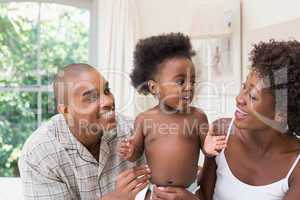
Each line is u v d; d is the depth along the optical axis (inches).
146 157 48.6
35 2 105.5
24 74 106.0
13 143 107.1
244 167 42.7
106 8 96.7
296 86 39.1
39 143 46.6
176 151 46.3
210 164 46.6
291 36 64.9
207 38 83.5
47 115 103.7
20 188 77.0
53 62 106.0
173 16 99.7
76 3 106.2
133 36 95.7
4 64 105.7
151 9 100.6
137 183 45.1
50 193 46.6
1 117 106.8
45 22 106.0
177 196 44.3
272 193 39.9
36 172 46.1
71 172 47.8
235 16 80.7
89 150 48.7
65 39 106.4
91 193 49.0
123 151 47.4
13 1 105.1
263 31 72.6
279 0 68.2
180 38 48.2
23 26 105.7
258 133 41.4
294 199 37.5
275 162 41.3
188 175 46.9
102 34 96.8
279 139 41.7
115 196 44.2
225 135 45.3
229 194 42.4
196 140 47.9
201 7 85.3
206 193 46.4
